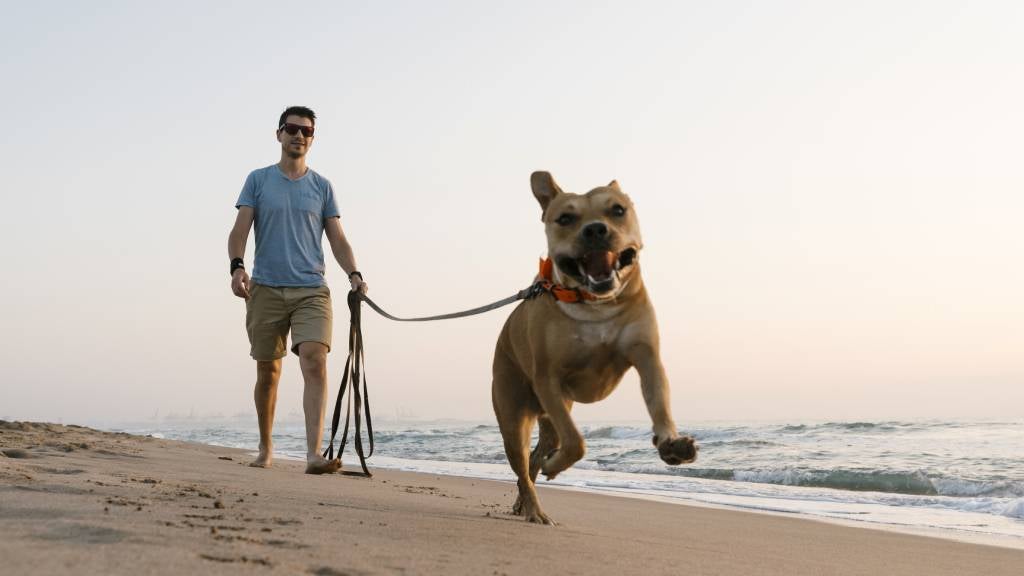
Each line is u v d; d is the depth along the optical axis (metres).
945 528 6.56
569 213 4.12
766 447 16.53
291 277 6.66
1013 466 11.64
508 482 9.55
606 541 3.84
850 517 7.29
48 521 2.60
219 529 2.80
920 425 21.83
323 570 2.28
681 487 10.01
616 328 4.10
